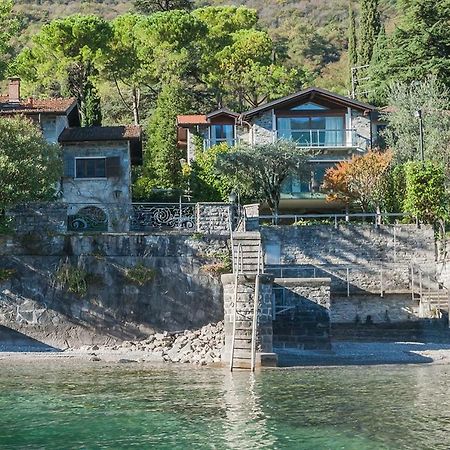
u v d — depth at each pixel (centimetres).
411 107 6350
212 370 3381
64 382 2998
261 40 9000
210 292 4022
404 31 7388
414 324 4656
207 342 3878
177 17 8712
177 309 4012
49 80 8019
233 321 3509
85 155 5481
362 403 2542
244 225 4472
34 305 3981
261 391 2791
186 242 4059
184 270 4034
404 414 2352
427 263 4881
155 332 3991
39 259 4003
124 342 3969
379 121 6638
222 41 9412
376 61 7969
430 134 6138
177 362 3634
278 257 4850
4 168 4116
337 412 2388
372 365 3553
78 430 2145
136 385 2925
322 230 4869
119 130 5631
